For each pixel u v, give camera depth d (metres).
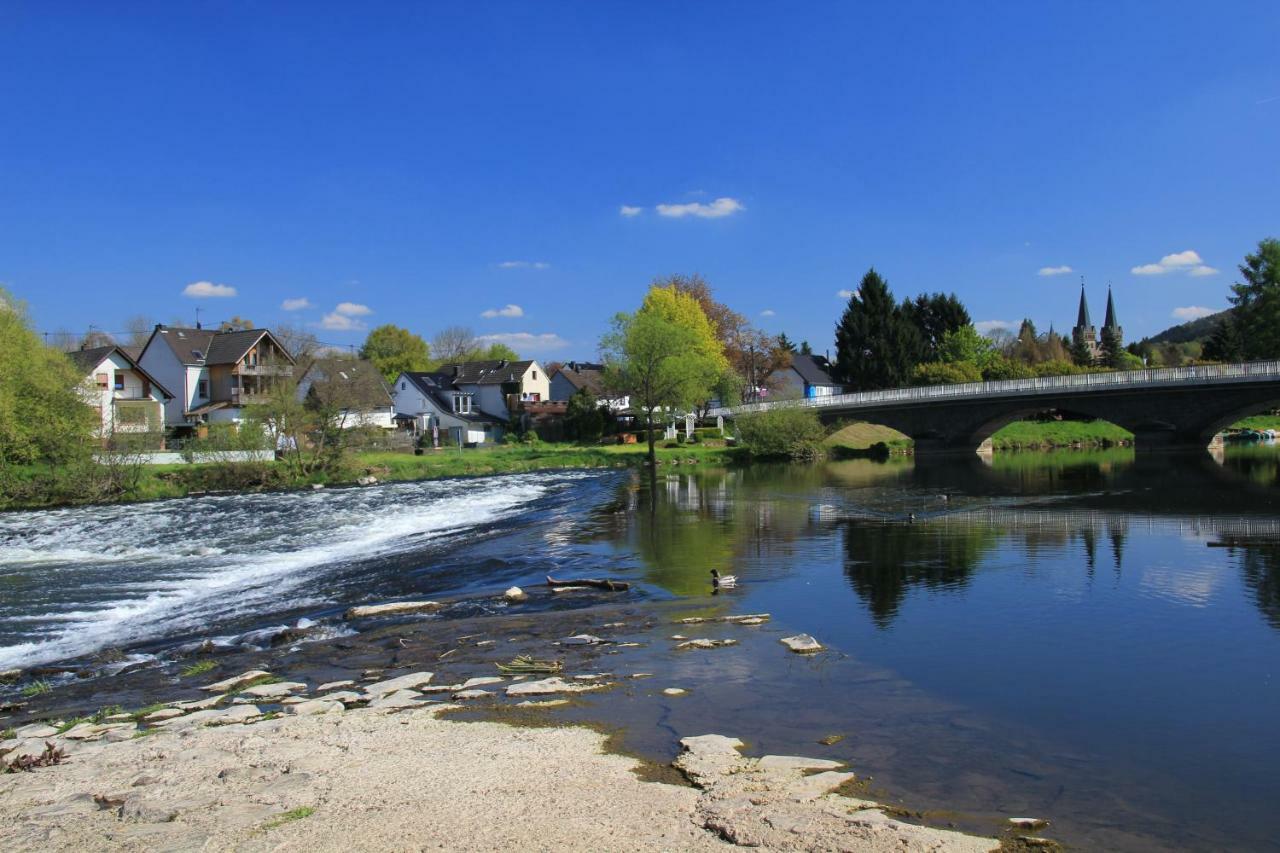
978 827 6.36
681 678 10.47
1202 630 12.48
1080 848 6.01
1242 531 22.31
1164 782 7.25
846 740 8.23
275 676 11.38
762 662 11.10
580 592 16.62
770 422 65.88
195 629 14.85
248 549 24.81
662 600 15.54
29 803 7.05
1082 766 7.59
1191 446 58.12
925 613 13.77
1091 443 84.62
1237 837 6.22
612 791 6.97
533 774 7.40
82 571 21.64
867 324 111.31
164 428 59.28
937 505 30.42
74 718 9.94
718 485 42.50
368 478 48.97
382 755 7.96
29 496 38.59
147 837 6.24
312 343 82.50
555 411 92.94
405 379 88.00
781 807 6.57
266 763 7.81
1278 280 80.75
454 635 13.30
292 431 48.84
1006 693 9.70
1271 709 9.14
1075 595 14.94
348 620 14.79
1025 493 34.25
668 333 62.91
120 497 40.38
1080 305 157.62
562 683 10.34
